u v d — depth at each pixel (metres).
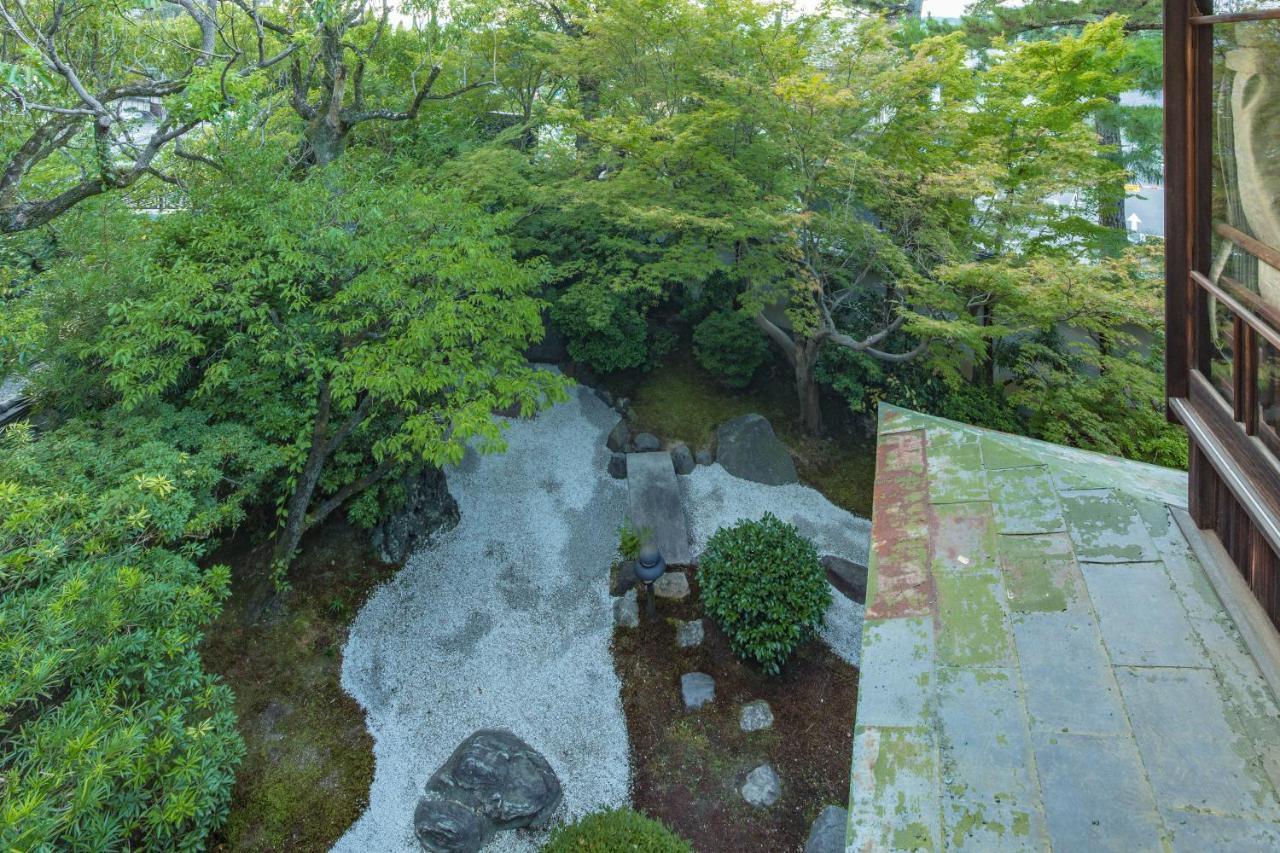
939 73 9.79
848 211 10.16
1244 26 2.76
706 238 11.54
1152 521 3.70
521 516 11.94
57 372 7.81
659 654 9.65
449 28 11.51
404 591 10.36
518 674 9.43
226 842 7.24
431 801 7.55
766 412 14.44
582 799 7.98
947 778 2.77
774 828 7.67
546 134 13.45
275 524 10.19
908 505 4.32
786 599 9.22
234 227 8.05
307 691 8.84
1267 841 2.31
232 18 10.96
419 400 9.76
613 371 14.96
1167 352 3.64
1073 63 10.16
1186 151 3.29
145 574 5.28
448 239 8.53
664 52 11.14
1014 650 3.22
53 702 4.75
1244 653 2.96
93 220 8.40
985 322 11.30
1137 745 2.72
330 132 10.78
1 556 4.56
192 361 9.20
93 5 8.22
